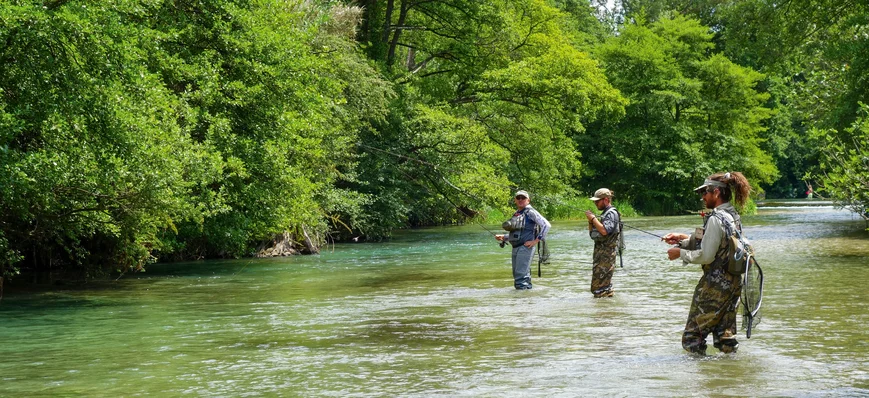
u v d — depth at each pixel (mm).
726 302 7426
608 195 12117
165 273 17750
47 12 11141
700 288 7504
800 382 6410
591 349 7914
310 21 22797
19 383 6855
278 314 10930
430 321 9969
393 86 31953
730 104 58906
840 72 32562
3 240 13656
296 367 7344
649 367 7039
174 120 14555
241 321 10344
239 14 17016
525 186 38656
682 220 43031
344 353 7980
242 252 21328
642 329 9055
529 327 9328
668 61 58031
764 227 33469
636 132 57062
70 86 11688
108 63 11812
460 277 15633
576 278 15008
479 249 24000
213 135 16609
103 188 13195
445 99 36062
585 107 34719
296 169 18578
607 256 11930
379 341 8625
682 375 6707
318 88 19375
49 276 17109
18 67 11609
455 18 36031
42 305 12398
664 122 57156
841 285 13125
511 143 37000
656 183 58062
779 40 32219
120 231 15477
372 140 30953
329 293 13383
